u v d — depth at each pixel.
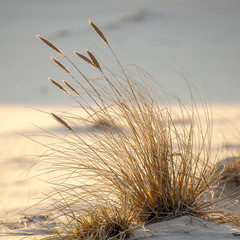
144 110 9.25
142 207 8.73
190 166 9.10
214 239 7.81
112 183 9.19
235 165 13.11
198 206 9.11
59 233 8.66
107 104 9.16
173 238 7.85
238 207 9.80
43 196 15.57
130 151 8.99
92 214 8.57
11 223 10.65
